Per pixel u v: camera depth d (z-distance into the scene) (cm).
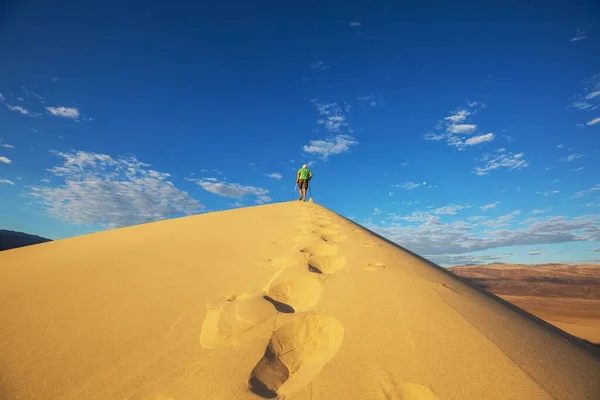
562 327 1245
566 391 131
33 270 388
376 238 484
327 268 320
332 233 468
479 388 133
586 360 163
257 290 260
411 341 171
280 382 150
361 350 166
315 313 209
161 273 324
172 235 557
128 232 650
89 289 288
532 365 148
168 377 153
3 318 234
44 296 277
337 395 136
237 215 734
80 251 502
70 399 145
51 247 582
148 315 225
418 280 267
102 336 199
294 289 264
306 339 190
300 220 613
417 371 147
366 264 311
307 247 384
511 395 129
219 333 189
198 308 232
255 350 169
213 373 152
